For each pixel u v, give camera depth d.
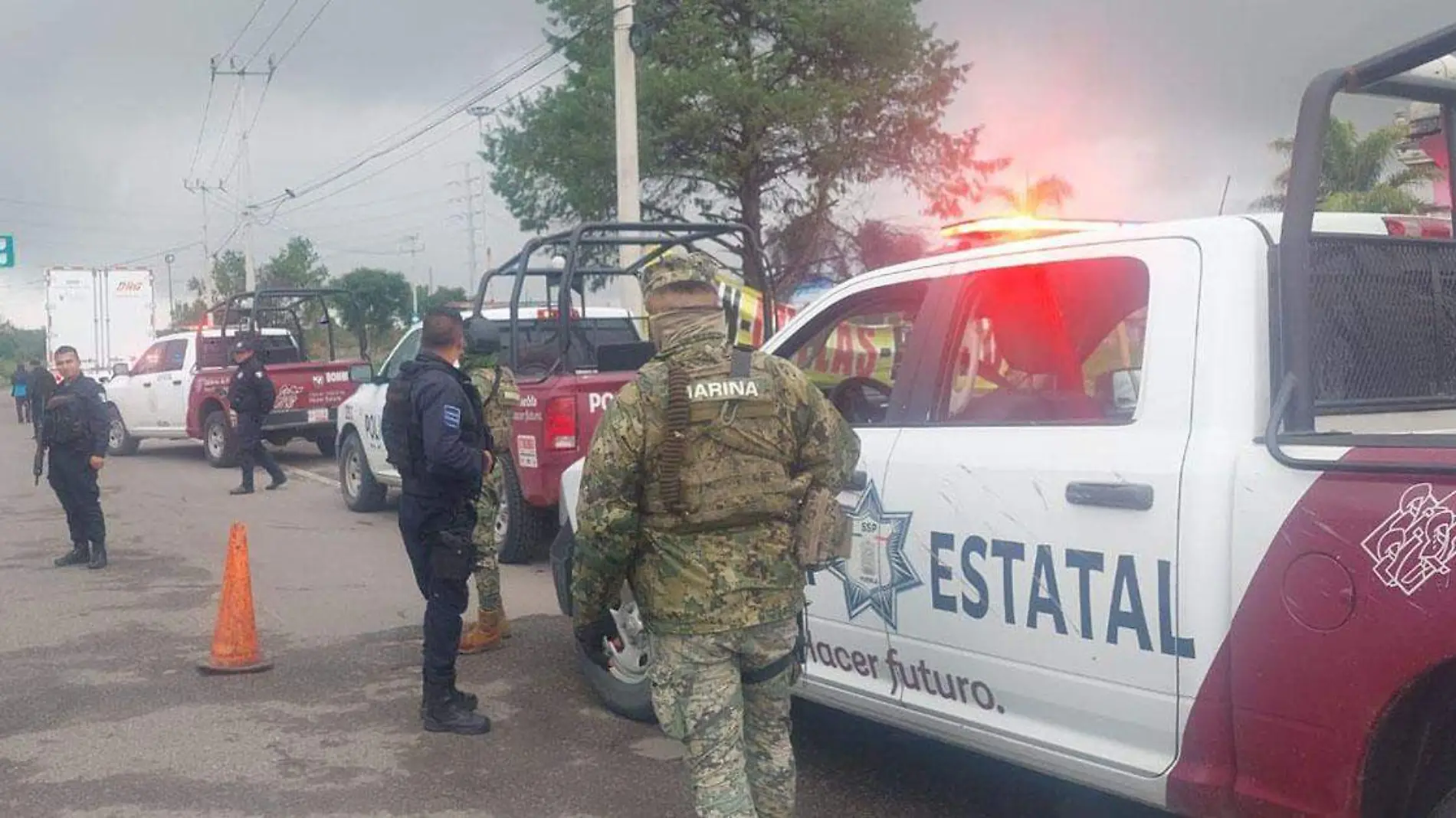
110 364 32.62
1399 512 3.00
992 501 4.00
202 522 12.83
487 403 7.09
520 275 9.70
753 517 3.65
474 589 9.03
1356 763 3.10
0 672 6.93
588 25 26.77
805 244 27.72
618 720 5.99
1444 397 4.09
